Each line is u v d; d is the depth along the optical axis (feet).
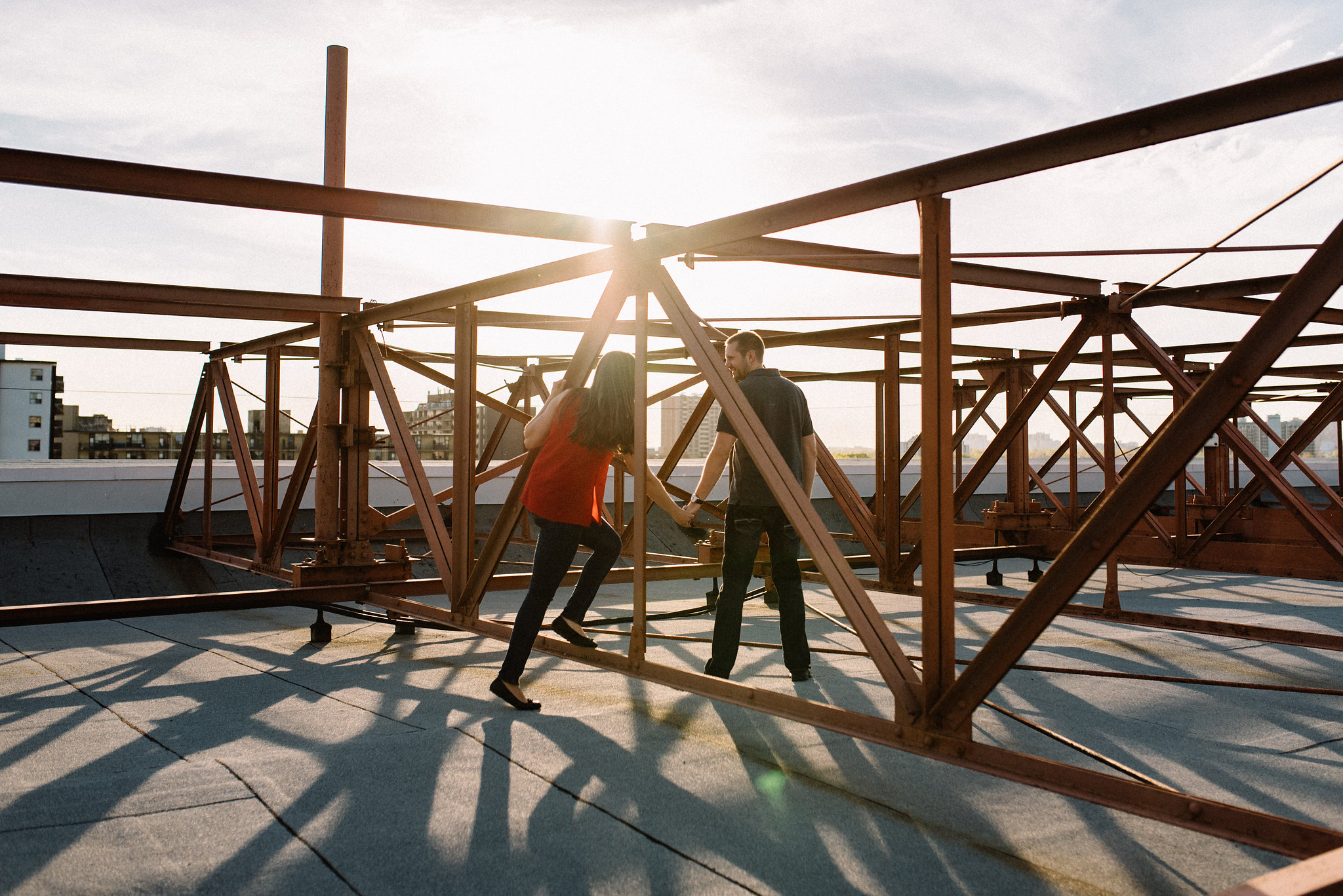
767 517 12.03
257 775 7.84
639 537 11.07
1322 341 21.24
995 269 14.44
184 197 9.95
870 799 7.38
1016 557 23.72
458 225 11.25
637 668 10.94
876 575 26.32
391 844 6.34
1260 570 20.58
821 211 8.47
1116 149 6.35
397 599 15.71
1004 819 6.95
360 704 10.77
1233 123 5.79
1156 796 6.11
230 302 16.21
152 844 6.28
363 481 16.75
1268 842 5.51
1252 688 11.71
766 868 6.02
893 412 19.16
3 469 24.79
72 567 23.59
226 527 27.50
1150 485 6.06
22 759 8.54
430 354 23.68
